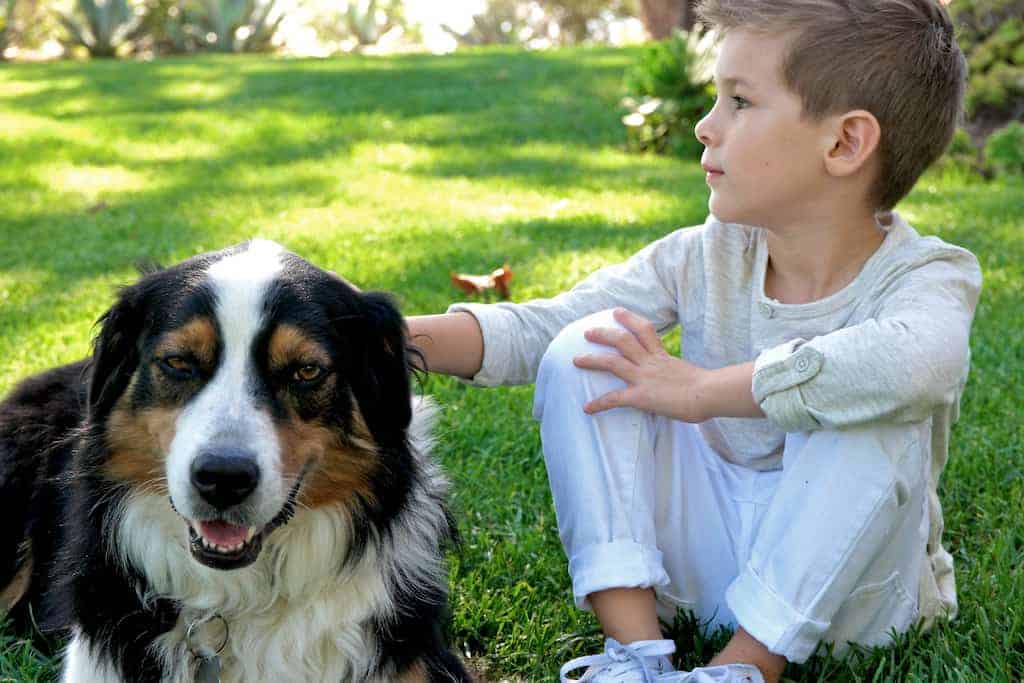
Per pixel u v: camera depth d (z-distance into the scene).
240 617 2.80
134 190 9.56
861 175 2.83
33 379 3.66
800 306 2.95
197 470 2.43
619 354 2.93
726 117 2.86
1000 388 4.92
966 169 9.97
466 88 14.57
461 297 6.11
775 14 2.71
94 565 2.83
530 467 4.36
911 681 2.81
